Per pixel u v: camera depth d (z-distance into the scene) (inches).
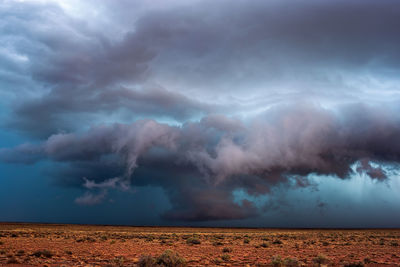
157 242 1662.2
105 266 707.4
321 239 2080.5
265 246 1380.4
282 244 1567.4
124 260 820.6
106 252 1059.9
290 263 740.7
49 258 868.0
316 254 1064.8
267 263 806.5
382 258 951.6
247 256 987.3
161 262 700.0
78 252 1047.0
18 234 2133.4
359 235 2898.6
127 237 2149.4
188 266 733.3
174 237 2241.6
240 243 1636.3
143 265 676.7
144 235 2495.1
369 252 1149.7
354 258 941.2
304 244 1563.7
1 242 1382.9
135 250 1152.8
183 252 1108.5
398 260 903.1
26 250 1079.0
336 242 1764.3
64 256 923.4
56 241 1604.3
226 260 868.0
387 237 2504.9
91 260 837.2
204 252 1115.3
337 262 830.5
